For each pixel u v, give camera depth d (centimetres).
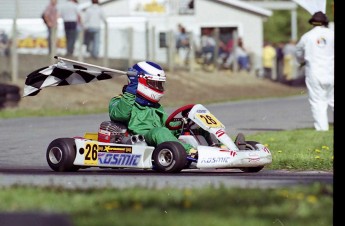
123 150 3228
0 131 5381
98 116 6669
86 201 2275
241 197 2350
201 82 9662
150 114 3350
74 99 7625
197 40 10394
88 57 8325
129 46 8881
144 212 2120
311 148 4134
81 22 8088
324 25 5219
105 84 8288
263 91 10088
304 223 2064
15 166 3641
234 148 3222
